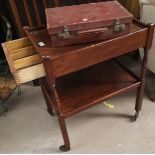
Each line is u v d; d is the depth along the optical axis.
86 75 1.44
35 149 1.39
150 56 1.47
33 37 1.17
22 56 1.25
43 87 1.40
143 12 1.41
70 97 1.29
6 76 1.85
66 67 1.03
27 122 1.57
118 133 1.42
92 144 1.37
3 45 1.23
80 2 1.63
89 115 1.55
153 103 1.58
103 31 1.04
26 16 1.58
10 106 1.71
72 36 1.03
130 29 1.10
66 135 1.28
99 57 1.09
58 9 1.18
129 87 1.31
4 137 1.49
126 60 1.97
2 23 1.81
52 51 1.03
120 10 1.11
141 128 1.43
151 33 1.13
